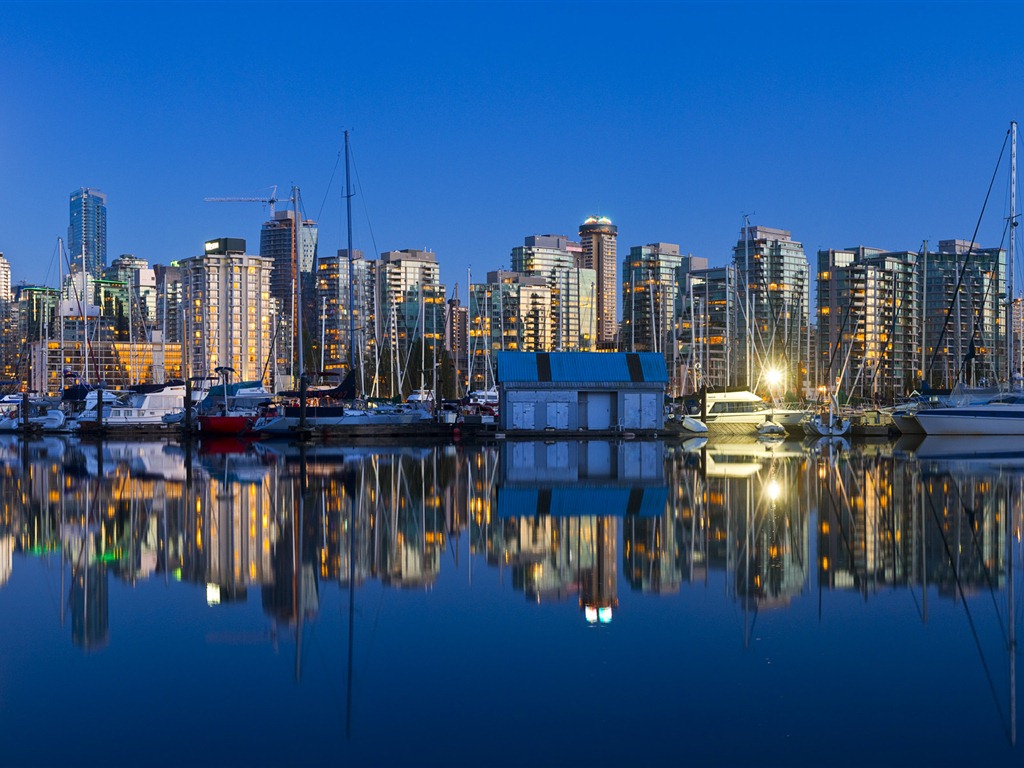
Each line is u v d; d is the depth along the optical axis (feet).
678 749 44.50
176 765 43.29
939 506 127.95
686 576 81.25
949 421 323.16
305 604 71.72
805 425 339.36
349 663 57.26
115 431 341.00
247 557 90.58
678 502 132.77
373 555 91.30
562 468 196.03
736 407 349.00
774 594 74.23
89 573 83.66
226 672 55.83
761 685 52.90
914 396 383.04
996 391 326.65
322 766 42.98
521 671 55.47
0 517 118.83
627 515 118.83
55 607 71.10
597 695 51.55
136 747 45.16
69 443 306.76
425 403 410.52
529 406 320.29
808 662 56.85
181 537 102.53
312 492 147.23
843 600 72.28
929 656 58.03
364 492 147.13
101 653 59.47
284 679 54.49
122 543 98.94
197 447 278.26
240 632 64.08
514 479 169.68
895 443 297.74
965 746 44.68
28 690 52.80
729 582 78.59
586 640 61.67
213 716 48.93
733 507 126.72
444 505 129.80
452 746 45.03
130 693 52.34
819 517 116.67
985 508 125.80
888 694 51.44
